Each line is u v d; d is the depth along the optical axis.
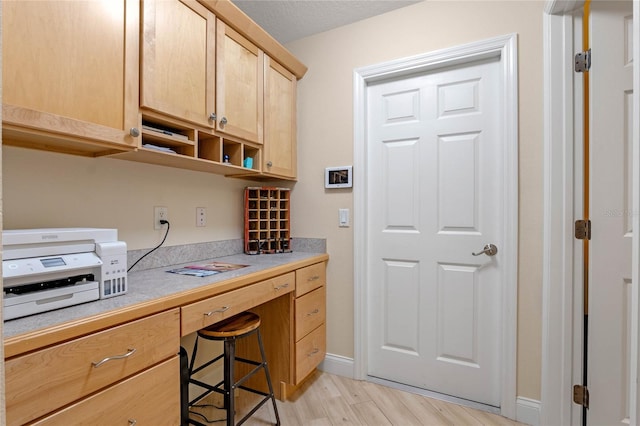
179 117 1.39
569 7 1.54
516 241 1.70
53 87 1.00
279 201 2.26
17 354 0.75
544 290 1.62
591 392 1.47
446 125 1.94
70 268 0.98
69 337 0.84
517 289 1.70
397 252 2.07
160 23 1.32
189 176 1.86
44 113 0.98
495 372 1.82
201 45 1.50
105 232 1.10
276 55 2.02
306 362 1.96
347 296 2.17
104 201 1.45
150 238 1.65
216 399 1.90
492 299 1.82
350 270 2.16
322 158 2.25
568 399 1.57
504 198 1.75
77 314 0.91
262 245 2.23
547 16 1.61
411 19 1.99
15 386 0.74
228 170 1.87
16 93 0.92
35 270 0.90
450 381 1.93
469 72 1.89
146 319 1.03
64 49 1.03
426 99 2.00
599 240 1.45
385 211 2.11
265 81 1.96
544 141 1.62
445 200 1.94
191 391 1.81
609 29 1.43
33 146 1.19
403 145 2.06
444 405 1.85
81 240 1.04
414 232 2.03
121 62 1.18
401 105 2.07
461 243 1.90
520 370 1.70
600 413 1.45
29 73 0.95
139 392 1.00
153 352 1.05
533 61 1.68
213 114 1.56
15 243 0.89
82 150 1.33
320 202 2.26
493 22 1.78
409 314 2.04
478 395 1.86
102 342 0.91
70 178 1.33
